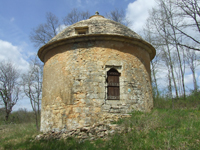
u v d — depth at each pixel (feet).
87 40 30.94
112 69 31.27
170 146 18.29
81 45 31.14
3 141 31.12
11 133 39.78
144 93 32.68
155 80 67.67
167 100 61.67
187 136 20.61
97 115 28.22
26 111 107.86
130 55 32.09
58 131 28.99
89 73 29.81
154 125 23.34
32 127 49.80
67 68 30.91
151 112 31.17
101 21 36.11
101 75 29.78
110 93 29.89
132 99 30.35
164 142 19.45
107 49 30.81
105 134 23.85
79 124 28.07
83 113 28.37
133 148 18.85
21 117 97.19
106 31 31.94
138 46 33.71
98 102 28.71
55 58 32.99
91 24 34.76
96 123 26.84
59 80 31.24
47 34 71.97
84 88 29.30
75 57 30.89
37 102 59.21
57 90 31.04
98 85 29.35
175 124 24.48
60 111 29.66
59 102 30.19
